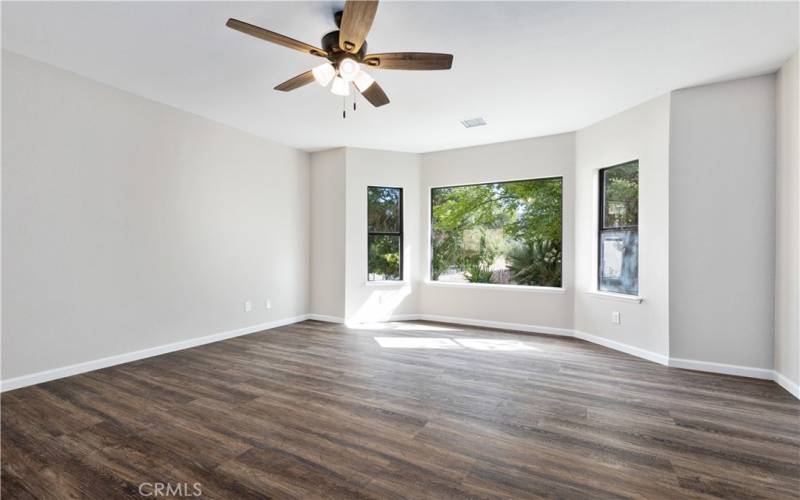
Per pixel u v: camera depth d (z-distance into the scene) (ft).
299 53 9.54
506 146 17.12
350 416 8.29
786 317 9.98
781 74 10.15
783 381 10.06
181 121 13.47
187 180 13.70
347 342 14.76
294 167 18.42
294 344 14.46
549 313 16.33
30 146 9.80
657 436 7.47
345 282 18.20
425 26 8.29
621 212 14.01
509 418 8.23
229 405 8.82
